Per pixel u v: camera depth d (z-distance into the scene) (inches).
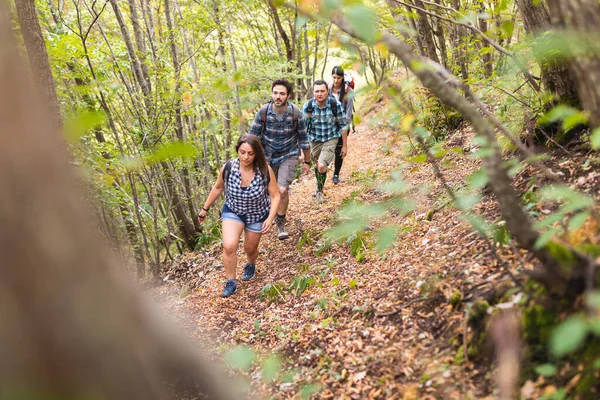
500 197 68.6
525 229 68.7
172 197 260.5
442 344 92.5
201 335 149.3
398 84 86.2
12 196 34.6
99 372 37.9
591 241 77.2
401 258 136.2
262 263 193.9
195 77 306.8
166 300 201.8
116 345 38.5
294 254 190.1
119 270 41.8
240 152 158.1
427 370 87.5
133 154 209.0
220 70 346.9
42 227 35.6
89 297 37.4
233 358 58.6
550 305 74.0
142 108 230.8
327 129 232.7
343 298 130.5
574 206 62.5
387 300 116.7
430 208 155.5
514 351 75.2
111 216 177.5
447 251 121.0
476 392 76.2
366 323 112.7
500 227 108.3
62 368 36.8
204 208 174.9
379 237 63.8
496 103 198.8
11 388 35.8
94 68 215.8
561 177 111.5
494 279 95.6
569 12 57.2
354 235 160.2
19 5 111.2
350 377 96.3
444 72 73.6
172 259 258.8
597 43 53.5
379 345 102.5
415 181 191.5
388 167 244.1
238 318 153.1
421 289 111.8
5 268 34.8
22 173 35.0
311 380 100.8
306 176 333.7
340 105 229.6
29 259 35.3
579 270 67.2
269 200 171.2
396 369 92.6
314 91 225.0
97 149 181.2
